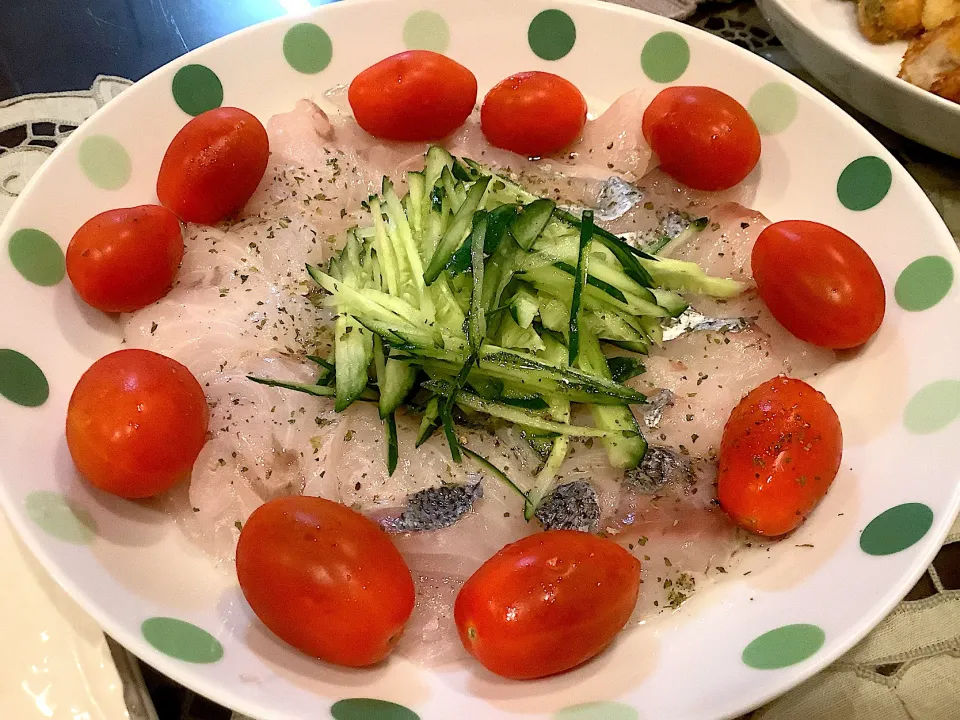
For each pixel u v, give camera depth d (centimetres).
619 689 17
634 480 20
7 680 18
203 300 22
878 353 22
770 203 26
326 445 20
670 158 25
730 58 26
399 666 18
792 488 19
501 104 25
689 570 19
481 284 21
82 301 22
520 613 17
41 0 33
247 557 17
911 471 19
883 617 17
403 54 25
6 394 19
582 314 22
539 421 21
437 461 20
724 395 21
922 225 22
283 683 17
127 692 18
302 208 24
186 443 19
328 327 22
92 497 19
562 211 23
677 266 23
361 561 17
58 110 28
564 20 27
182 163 23
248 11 33
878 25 29
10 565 19
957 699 19
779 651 17
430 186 24
